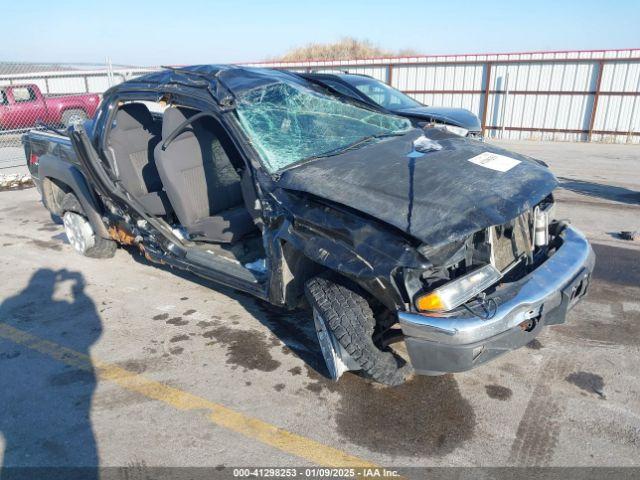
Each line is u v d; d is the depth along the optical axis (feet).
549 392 10.00
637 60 50.37
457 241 8.63
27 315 13.97
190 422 9.50
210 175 13.43
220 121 11.39
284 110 12.16
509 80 57.06
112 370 11.24
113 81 44.29
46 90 56.13
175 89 12.30
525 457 8.36
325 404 9.88
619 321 12.65
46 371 11.28
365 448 8.71
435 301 8.07
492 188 9.09
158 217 14.56
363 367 9.25
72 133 13.08
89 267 17.35
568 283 9.12
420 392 10.14
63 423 9.57
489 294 8.61
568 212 22.58
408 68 62.64
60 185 17.62
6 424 9.59
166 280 16.08
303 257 10.29
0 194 29.07
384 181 9.53
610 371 10.61
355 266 8.48
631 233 18.79
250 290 11.18
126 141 14.46
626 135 52.80
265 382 10.63
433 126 14.87
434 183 9.25
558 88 54.90
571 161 38.68
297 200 9.85
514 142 54.03
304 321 13.20
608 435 8.79
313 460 8.48
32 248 19.47
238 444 8.89
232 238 12.30
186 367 11.26
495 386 10.25
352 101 14.40
